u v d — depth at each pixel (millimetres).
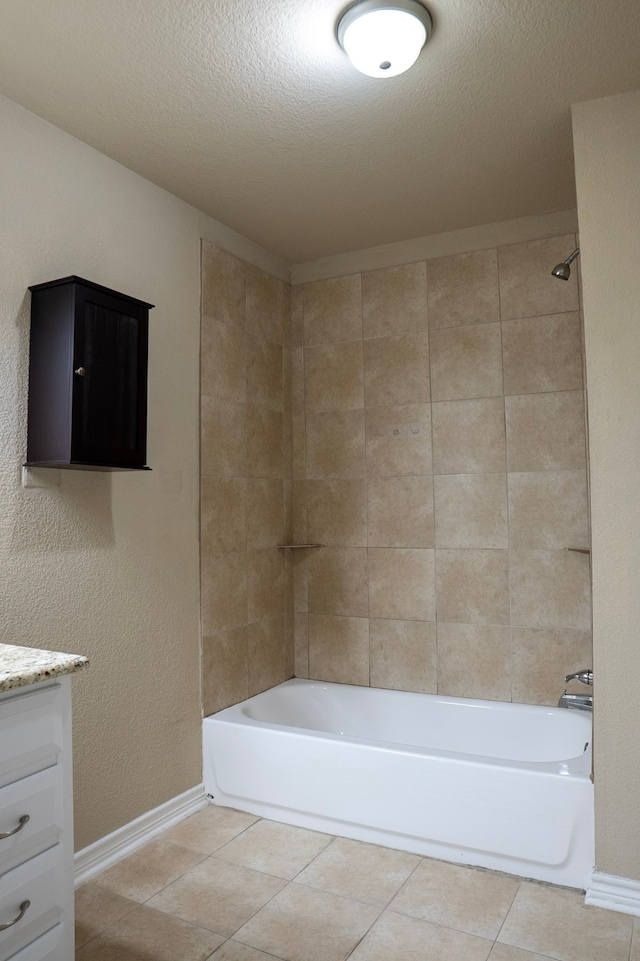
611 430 2072
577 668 2844
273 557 3311
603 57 1918
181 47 1848
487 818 2227
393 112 2180
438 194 2779
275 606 3314
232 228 3090
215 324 2955
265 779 2623
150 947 1840
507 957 1787
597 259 2104
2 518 1987
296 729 2633
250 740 2662
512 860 2203
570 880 2121
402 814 2357
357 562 3324
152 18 1734
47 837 1414
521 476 2980
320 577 3416
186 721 2699
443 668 3102
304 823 2555
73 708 2199
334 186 2693
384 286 3309
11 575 2008
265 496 3266
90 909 2018
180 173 2564
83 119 2189
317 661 3400
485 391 3064
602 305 2094
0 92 2035
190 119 2199
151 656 2531
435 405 3168
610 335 2082
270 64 1927
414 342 3227
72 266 2254
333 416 3412
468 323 3111
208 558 2855
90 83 2000
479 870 2236
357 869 2246
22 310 2072
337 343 3416
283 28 1778
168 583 2631
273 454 3346
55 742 1436
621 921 1942
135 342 2225
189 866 2264
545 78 2018
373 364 3322
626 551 2041
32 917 1371
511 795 2195
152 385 2584
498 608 3004
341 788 2467
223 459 2975
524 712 2838
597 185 2111
